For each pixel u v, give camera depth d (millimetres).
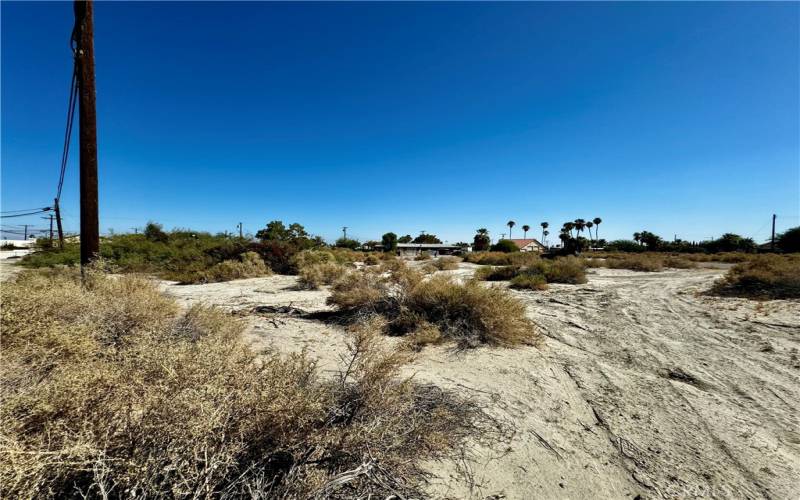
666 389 3865
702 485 2283
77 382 1626
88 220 6359
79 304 3766
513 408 3273
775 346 5547
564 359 4828
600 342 5770
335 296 7180
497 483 2221
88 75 6348
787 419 3205
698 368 4586
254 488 1666
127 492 1369
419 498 1994
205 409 1599
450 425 2754
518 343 5391
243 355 2301
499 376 4082
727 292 10805
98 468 1415
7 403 1496
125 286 5172
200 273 13422
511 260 25203
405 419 2561
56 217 25453
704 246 61906
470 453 2510
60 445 1410
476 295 5824
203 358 1952
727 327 6836
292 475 1708
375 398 2469
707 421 3143
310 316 6930
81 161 6328
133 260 16094
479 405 3246
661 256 31562
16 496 1246
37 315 2990
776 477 2375
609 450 2654
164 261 17688
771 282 10672
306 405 1868
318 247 26047
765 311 8086
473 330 5547
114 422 1507
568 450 2635
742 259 29734
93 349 2541
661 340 5922
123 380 1711
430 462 2352
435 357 4648
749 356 5090
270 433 1785
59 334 2496
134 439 1491
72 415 1502
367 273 8273
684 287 12711
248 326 5781
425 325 5578
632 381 4090
